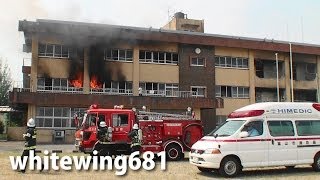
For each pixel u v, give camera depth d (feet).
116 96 118.21
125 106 118.52
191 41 138.41
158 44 136.36
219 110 143.23
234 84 146.92
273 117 50.44
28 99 111.55
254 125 49.37
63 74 123.85
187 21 190.49
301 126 51.65
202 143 49.32
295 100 162.71
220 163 46.88
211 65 142.92
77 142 65.10
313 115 52.85
